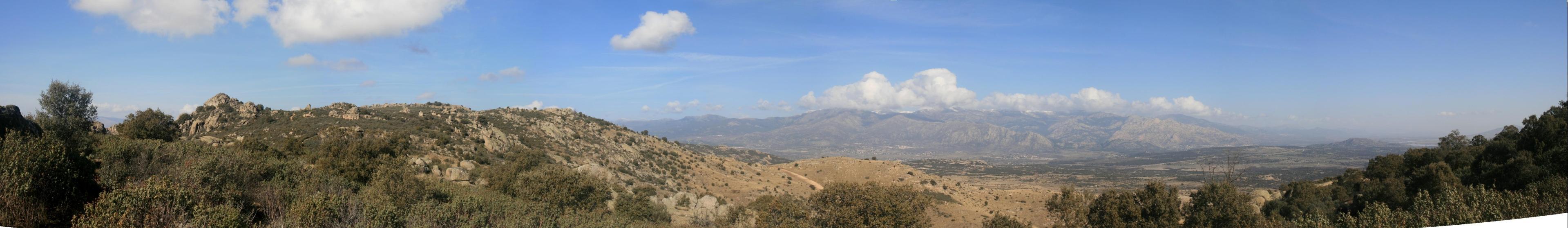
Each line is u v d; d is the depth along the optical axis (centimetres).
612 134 11769
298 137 6012
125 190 1600
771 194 8375
